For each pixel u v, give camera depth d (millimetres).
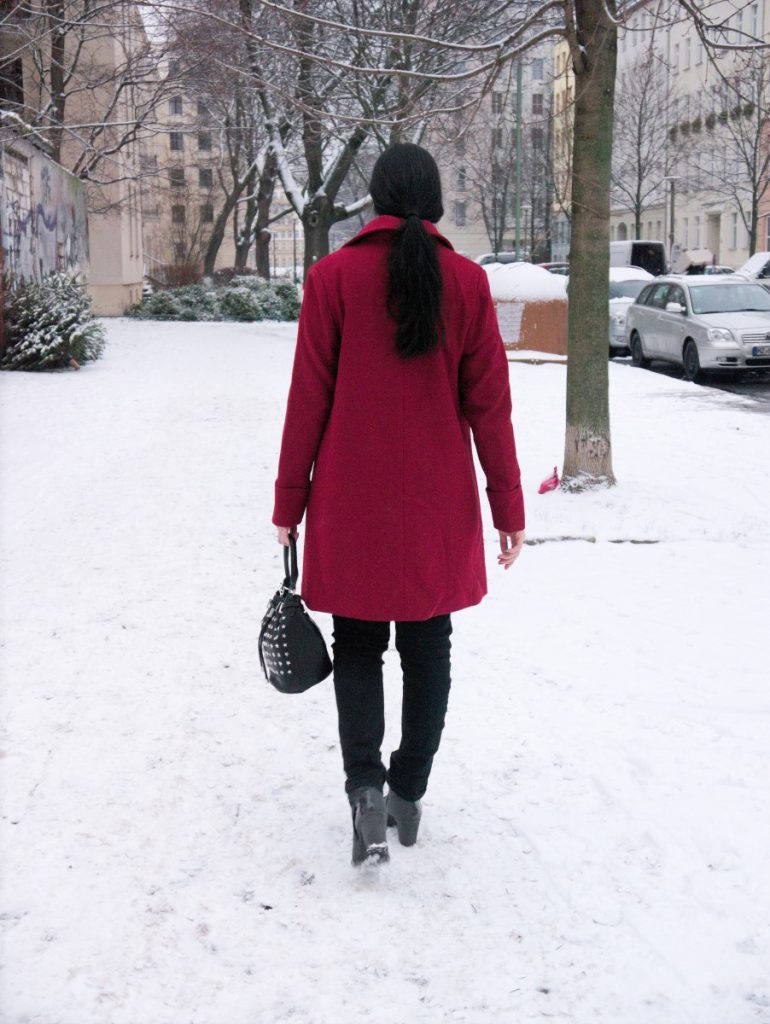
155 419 12281
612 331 22234
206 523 7324
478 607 5547
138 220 40969
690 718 4113
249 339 25094
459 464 2924
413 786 3102
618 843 3182
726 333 17062
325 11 10070
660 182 46469
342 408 2848
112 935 2699
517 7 9188
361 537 2859
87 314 18531
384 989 2506
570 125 12445
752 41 8750
